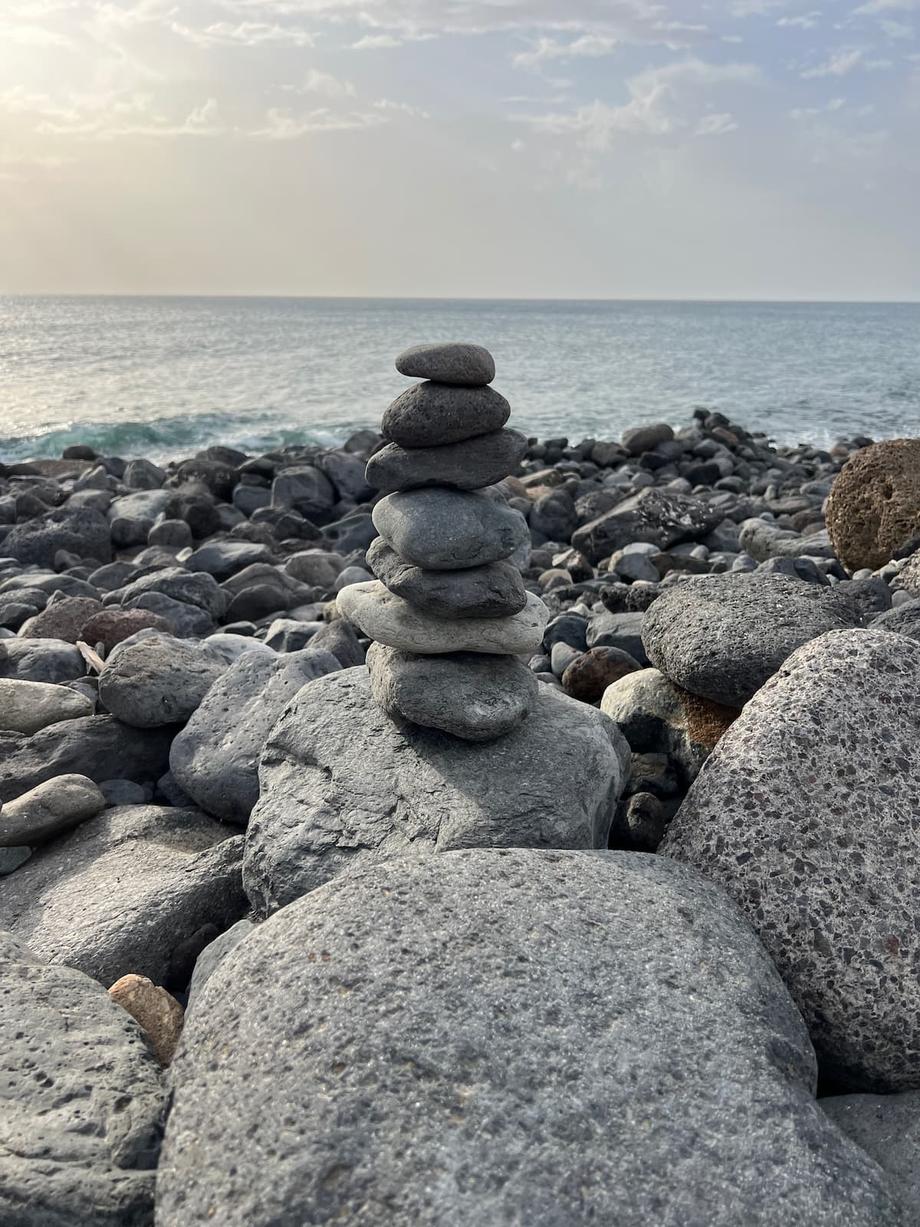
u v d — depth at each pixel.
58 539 3.03
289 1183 0.55
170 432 6.14
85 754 1.37
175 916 1.01
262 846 1.02
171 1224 0.56
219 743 1.31
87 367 10.57
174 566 2.71
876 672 0.94
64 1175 0.63
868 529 2.38
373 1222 0.53
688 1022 0.66
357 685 1.20
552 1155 0.56
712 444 4.92
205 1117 0.61
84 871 1.16
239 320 27.59
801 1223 0.55
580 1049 0.62
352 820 1.00
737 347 16.92
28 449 5.64
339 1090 0.59
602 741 1.08
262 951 0.71
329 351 13.64
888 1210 0.59
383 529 1.03
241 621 2.30
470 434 1.00
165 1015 0.84
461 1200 0.54
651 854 0.86
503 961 0.68
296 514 3.40
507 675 1.06
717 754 0.95
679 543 2.90
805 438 6.60
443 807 0.98
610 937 0.71
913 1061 0.75
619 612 2.01
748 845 0.85
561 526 3.30
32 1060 0.73
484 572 1.02
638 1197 0.55
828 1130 0.62
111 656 1.49
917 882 0.81
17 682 1.52
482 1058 0.61
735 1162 0.58
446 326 24.89
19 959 0.85
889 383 10.29
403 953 0.68
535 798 0.97
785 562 2.06
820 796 0.86
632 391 9.20
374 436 4.85
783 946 0.79
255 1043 0.64
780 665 1.14
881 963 0.77
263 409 7.37
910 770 0.88
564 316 40.66
